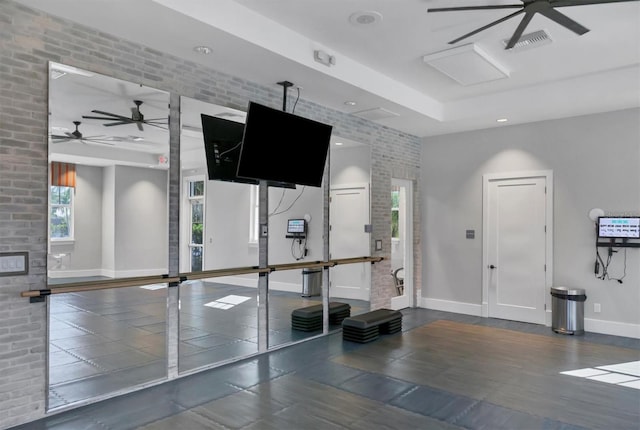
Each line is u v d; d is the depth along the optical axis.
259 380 4.02
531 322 6.43
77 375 3.88
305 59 4.30
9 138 3.11
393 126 6.86
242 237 4.80
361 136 6.36
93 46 3.54
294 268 5.37
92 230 3.64
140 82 3.86
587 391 3.79
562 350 5.02
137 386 3.76
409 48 4.56
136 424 3.14
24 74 3.18
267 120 4.29
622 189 5.76
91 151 3.61
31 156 3.22
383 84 5.35
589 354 4.87
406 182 7.53
